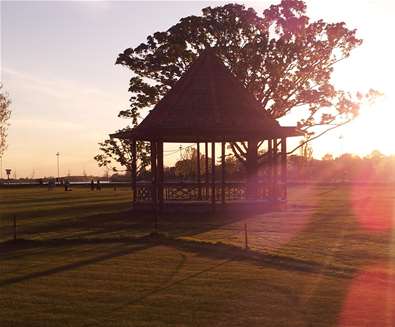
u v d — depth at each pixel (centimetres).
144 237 2267
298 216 3184
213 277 1475
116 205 4244
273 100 4594
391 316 1109
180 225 2742
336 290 1321
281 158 3653
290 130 3453
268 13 4509
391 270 1548
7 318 1107
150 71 4694
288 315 1116
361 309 1157
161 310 1155
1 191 7525
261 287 1355
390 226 2659
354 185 8119
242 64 4481
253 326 1046
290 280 1434
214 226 2691
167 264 1672
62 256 1834
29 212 3650
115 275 1506
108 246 2056
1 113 7356
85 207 4053
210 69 3625
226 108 3459
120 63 4722
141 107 4838
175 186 3612
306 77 4622
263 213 3372
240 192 3616
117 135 3594
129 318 1100
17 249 2016
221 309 1159
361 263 1661
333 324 1057
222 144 3447
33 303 1219
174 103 3500
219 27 4528
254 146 4069
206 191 3656
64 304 1209
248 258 1778
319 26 4562
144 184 3538
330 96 4597
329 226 2664
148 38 4719
